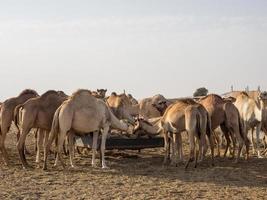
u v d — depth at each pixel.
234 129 15.94
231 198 10.50
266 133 17.77
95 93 19.64
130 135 17.42
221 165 15.25
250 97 17.64
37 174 13.41
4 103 15.46
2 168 14.48
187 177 13.09
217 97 16.27
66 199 10.34
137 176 13.21
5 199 10.35
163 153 18.77
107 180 12.55
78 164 15.41
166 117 15.43
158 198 10.41
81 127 14.26
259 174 13.65
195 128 14.51
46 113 14.64
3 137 15.16
